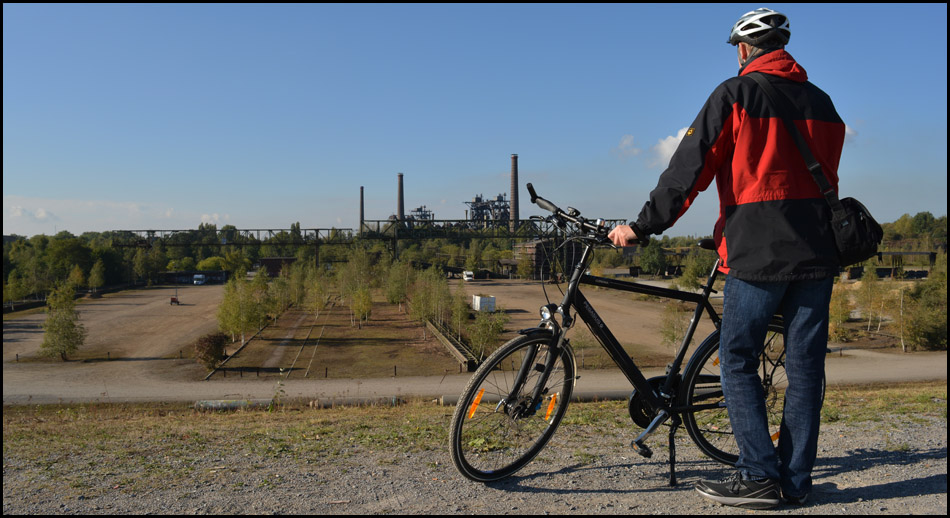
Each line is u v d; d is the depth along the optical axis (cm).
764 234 253
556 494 303
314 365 4203
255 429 700
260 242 10688
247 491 325
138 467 409
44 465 436
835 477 326
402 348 4894
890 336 5247
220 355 4122
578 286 309
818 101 258
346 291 8431
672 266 9994
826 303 264
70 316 4625
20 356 4675
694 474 336
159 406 2947
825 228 250
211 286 12638
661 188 260
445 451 415
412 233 10112
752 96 251
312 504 296
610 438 454
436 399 2881
